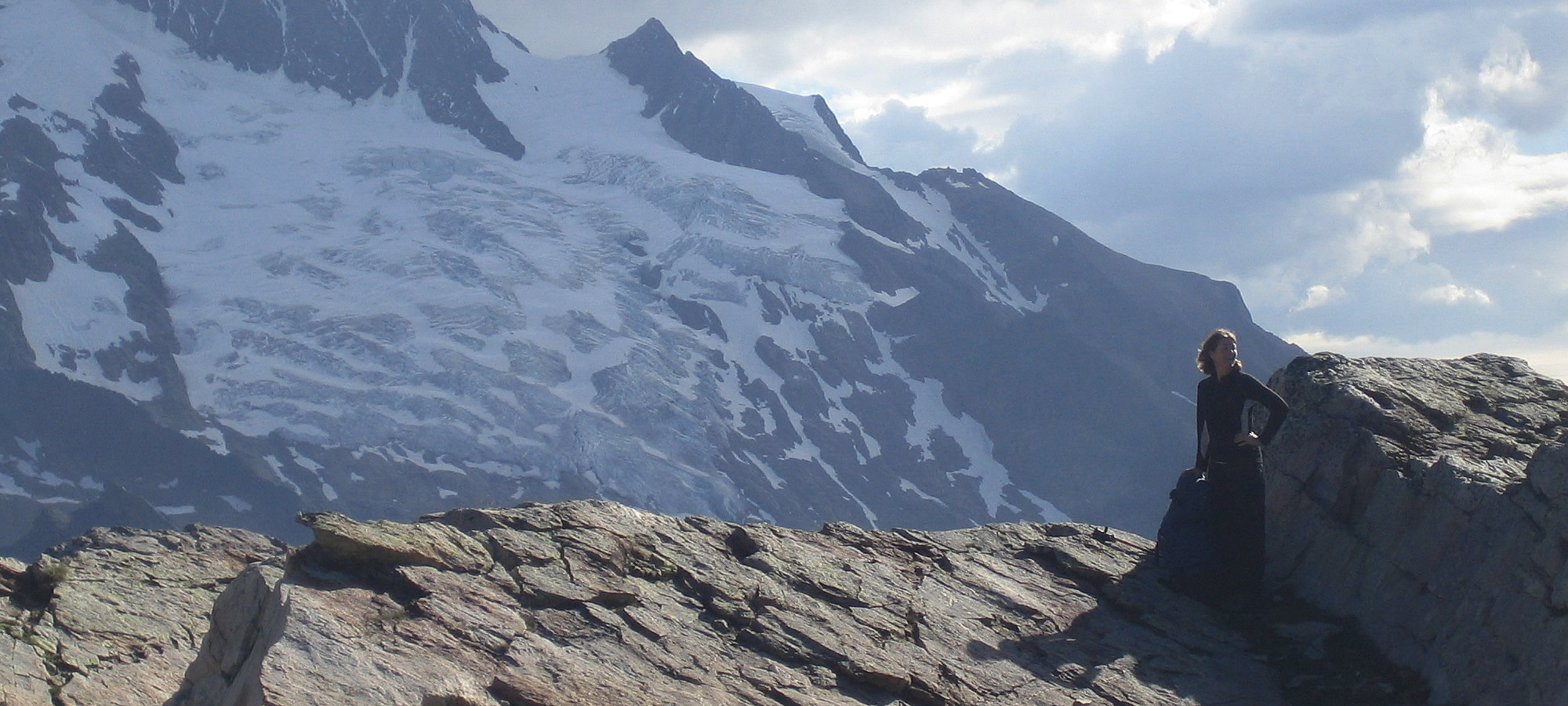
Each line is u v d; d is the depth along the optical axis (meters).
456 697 9.84
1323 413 15.30
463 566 11.80
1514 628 11.76
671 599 12.37
